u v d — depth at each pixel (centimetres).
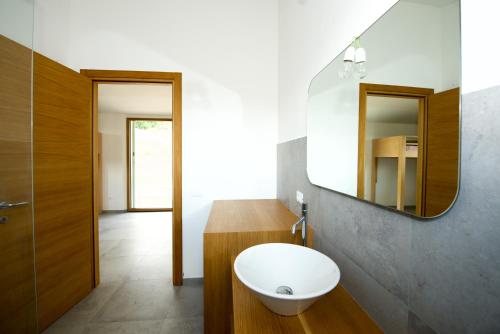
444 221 49
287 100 176
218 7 204
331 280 72
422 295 55
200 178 205
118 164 469
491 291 40
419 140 54
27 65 135
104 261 245
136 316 160
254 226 126
